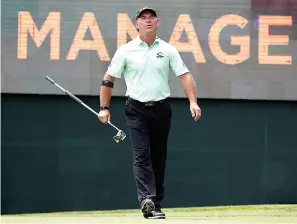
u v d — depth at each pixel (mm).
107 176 50344
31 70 49906
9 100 50281
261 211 39500
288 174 50781
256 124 50656
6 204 50156
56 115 50312
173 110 50281
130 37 50000
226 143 50562
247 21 50156
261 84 50219
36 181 50344
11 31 49812
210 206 49625
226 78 50062
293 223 20953
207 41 50000
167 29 49844
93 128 50312
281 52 50281
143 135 24609
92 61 49906
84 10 49969
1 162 50125
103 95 25234
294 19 50312
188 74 24859
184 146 50344
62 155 50312
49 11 49969
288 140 50781
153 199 24234
